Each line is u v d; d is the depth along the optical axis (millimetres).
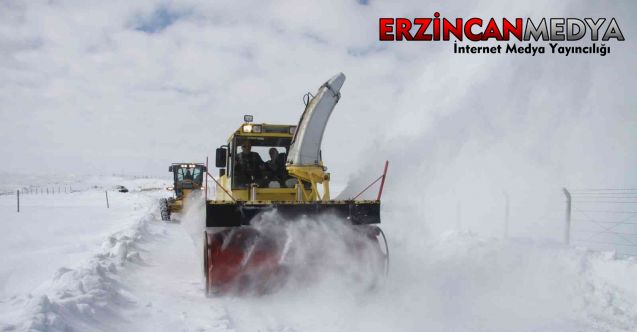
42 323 3473
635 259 5938
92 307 4328
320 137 6180
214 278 5262
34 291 5039
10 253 8656
